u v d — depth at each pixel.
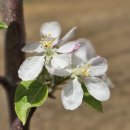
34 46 0.27
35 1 1.66
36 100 0.25
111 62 0.89
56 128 0.70
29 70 0.25
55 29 0.29
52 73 0.25
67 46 0.26
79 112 0.73
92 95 0.26
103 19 1.25
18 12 0.29
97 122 0.71
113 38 1.05
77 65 0.28
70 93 0.26
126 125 0.69
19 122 0.30
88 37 1.09
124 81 0.80
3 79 0.31
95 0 1.61
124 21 1.19
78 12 1.43
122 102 0.74
